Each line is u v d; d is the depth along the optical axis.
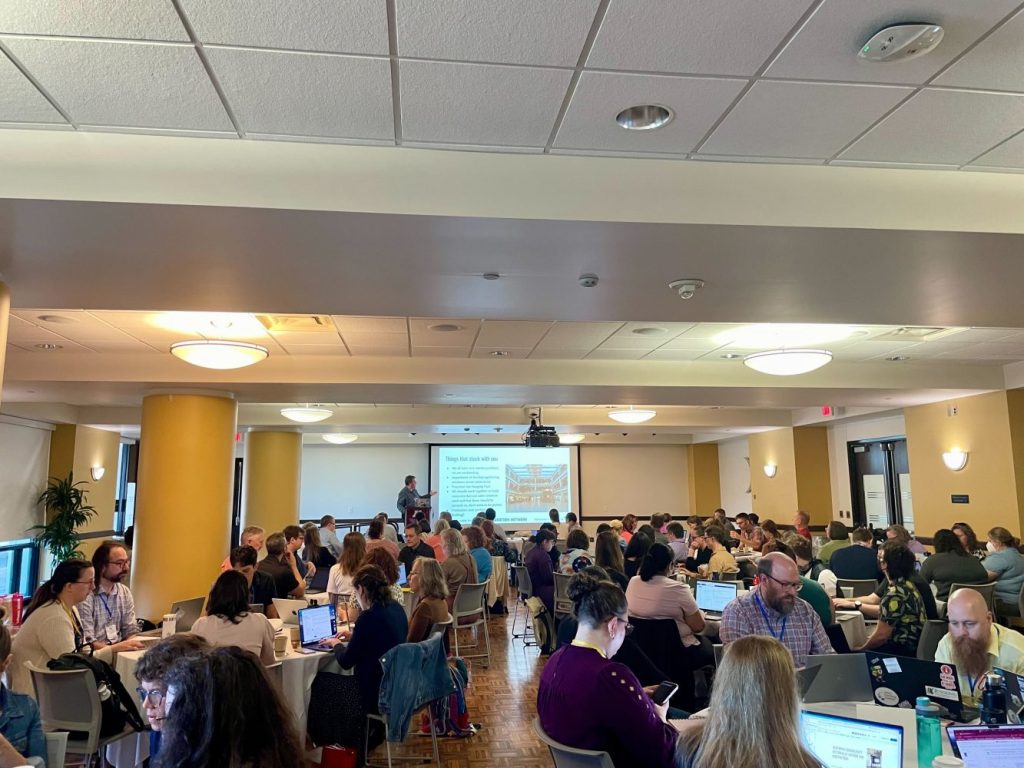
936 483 8.50
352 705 3.85
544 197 2.78
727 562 7.01
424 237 2.98
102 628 4.23
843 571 6.35
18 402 8.48
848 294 3.95
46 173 2.53
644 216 2.82
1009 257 3.29
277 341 5.99
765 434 13.09
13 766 2.14
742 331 5.82
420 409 10.67
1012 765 1.68
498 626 8.50
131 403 8.34
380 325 5.46
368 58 2.15
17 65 2.15
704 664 4.21
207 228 2.84
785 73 2.26
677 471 16.83
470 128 2.58
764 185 2.89
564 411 11.06
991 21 2.01
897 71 2.25
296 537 7.20
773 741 1.51
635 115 2.51
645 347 6.45
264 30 2.01
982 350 6.67
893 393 7.80
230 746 1.36
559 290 3.84
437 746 4.37
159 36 2.03
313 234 2.92
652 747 2.15
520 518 15.48
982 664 2.59
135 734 3.68
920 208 2.94
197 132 2.58
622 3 1.92
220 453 7.00
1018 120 2.55
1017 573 6.21
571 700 2.24
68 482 9.64
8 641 2.40
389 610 4.06
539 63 2.19
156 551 6.64
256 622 3.68
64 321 5.17
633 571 6.42
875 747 1.81
